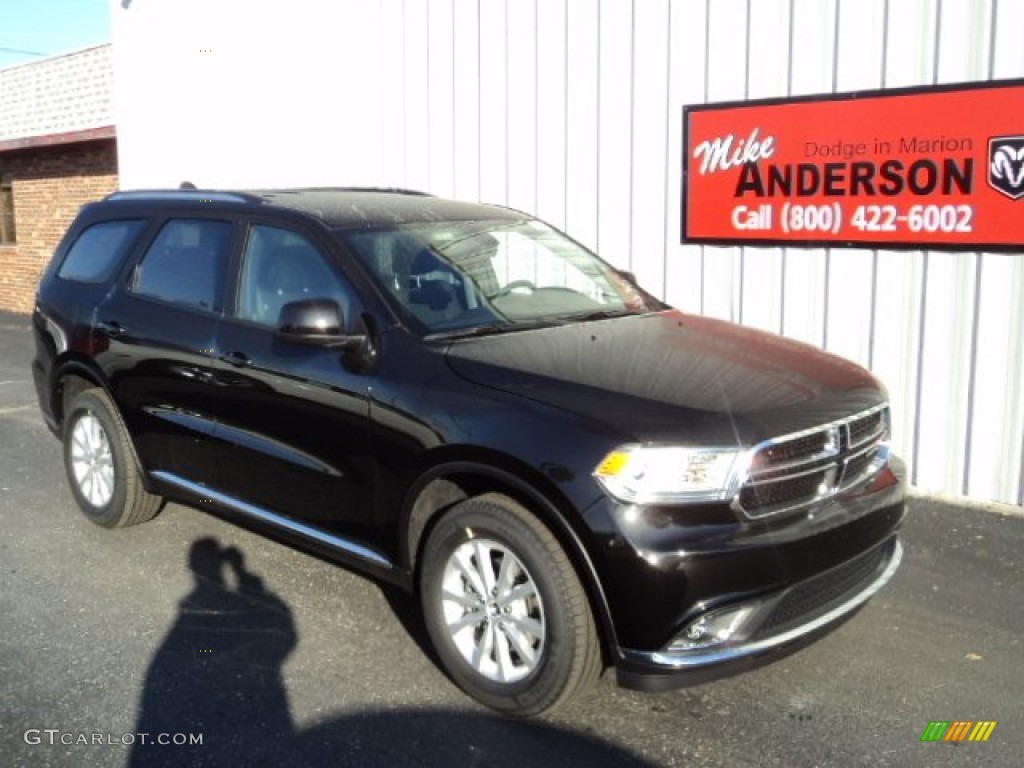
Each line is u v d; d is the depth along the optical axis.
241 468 4.78
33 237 17.36
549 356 4.01
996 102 5.74
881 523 3.89
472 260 4.81
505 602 3.71
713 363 4.03
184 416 5.06
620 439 3.43
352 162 9.43
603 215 7.64
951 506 6.07
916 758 3.48
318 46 9.55
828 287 6.55
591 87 7.57
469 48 8.33
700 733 3.65
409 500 4.00
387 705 3.87
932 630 4.45
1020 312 5.83
